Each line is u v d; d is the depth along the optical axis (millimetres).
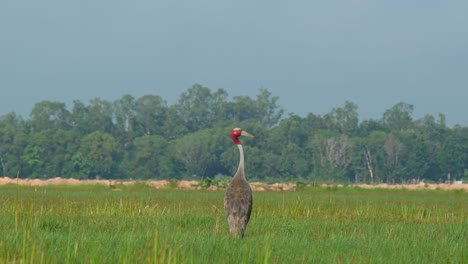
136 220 79562
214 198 160000
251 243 58250
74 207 109938
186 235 62500
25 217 77188
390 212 109188
